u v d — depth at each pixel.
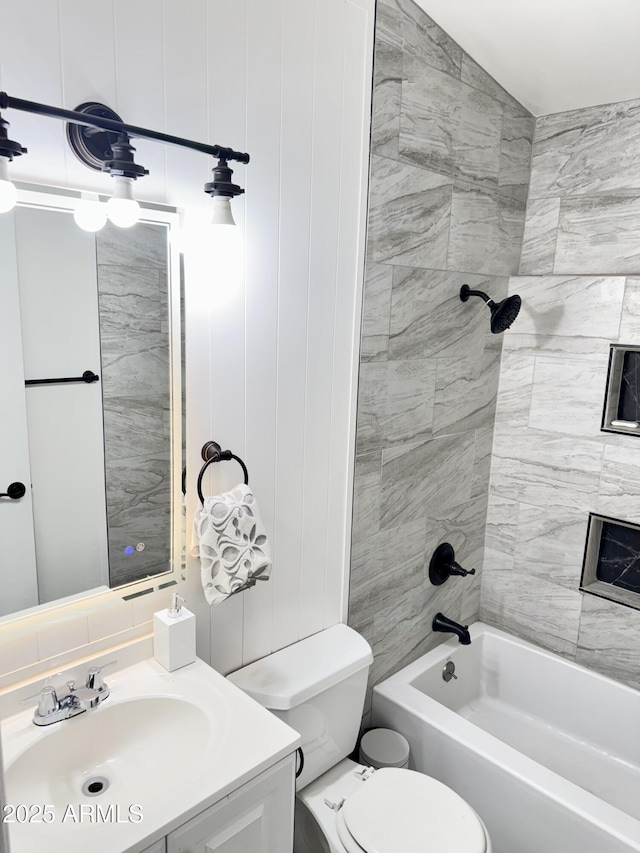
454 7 1.86
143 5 1.28
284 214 1.65
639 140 2.27
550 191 2.53
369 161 1.84
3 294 1.19
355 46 1.72
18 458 1.26
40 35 1.15
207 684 1.48
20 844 1.06
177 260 1.42
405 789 1.76
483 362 2.53
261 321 1.65
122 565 1.46
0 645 1.32
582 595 2.53
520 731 2.60
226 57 1.44
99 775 1.35
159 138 1.22
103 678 1.48
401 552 2.31
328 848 1.72
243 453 1.69
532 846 1.87
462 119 2.15
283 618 1.91
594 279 2.33
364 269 1.91
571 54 2.01
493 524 2.77
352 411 1.98
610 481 2.40
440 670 2.52
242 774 1.23
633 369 2.35
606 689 2.46
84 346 1.32
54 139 1.21
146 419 1.45
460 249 2.28
